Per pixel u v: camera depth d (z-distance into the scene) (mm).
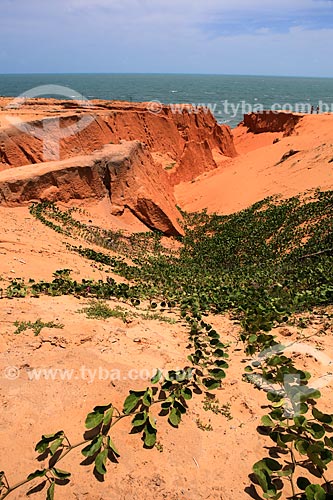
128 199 22234
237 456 4301
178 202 32031
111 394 4969
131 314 8312
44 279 10195
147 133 36875
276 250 19344
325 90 192500
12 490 3703
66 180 19297
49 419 4523
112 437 4340
